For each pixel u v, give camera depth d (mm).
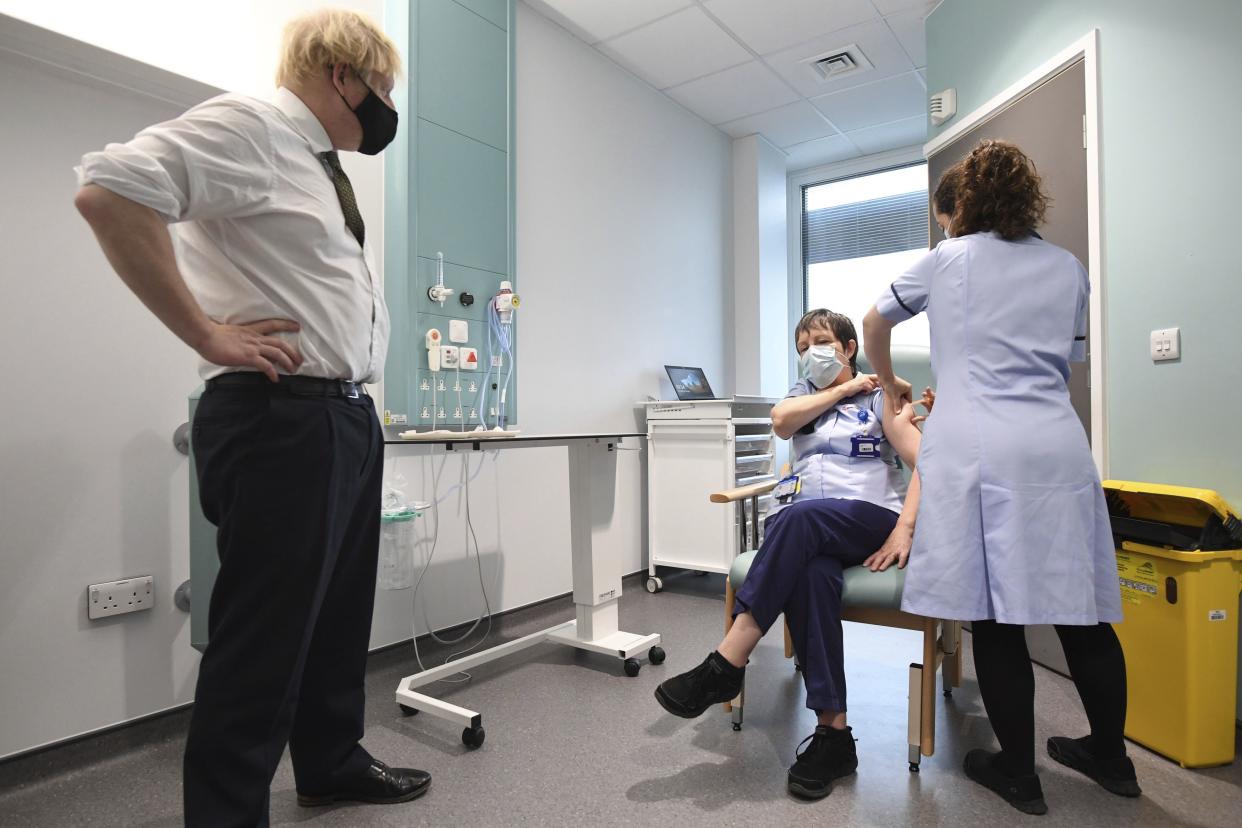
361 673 1471
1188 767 1596
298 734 1422
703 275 4246
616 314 3535
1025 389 1408
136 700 1776
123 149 938
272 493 1109
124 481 1768
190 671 1879
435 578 2582
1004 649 1438
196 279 1146
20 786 1576
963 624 2475
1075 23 2289
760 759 1646
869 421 1816
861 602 1550
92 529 1712
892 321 1622
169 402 1849
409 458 2467
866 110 4141
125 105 1792
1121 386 2094
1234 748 1631
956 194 1563
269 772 1127
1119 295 2104
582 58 3365
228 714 1096
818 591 1548
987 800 1455
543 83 3133
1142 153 2041
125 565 1766
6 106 1598
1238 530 1638
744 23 3227
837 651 1535
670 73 3682
